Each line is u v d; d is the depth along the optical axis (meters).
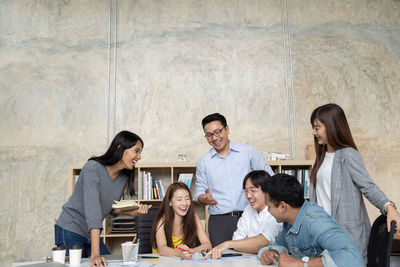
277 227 2.48
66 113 4.76
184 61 4.95
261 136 4.80
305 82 4.94
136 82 4.88
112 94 4.83
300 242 1.84
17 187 4.57
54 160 4.65
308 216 1.79
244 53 4.99
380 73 5.00
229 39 5.02
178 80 4.90
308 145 4.62
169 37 4.99
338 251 1.64
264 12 5.09
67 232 2.27
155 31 5.00
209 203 3.00
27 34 4.91
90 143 4.72
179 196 2.79
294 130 4.82
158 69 4.91
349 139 2.30
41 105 4.76
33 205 4.55
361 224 2.20
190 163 4.25
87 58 4.89
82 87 4.83
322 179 2.39
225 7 5.09
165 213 2.79
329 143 2.32
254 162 3.17
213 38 5.01
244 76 4.94
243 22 5.06
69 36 4.93
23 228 4.48
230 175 3.09
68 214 2.29
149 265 1.94
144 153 4.72
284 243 2.07
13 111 4.73
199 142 4.77
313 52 5.02
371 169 4.75
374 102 4.92
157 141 4.75
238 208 3.03
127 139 2.25
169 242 2.74
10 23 4.92
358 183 2.18
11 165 4.61
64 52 4.89
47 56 4.87
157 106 4.83
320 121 2.34
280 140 4.80
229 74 4.93
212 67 4.94
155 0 5.07
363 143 4.81
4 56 4.84
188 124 4.81
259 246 2.40
